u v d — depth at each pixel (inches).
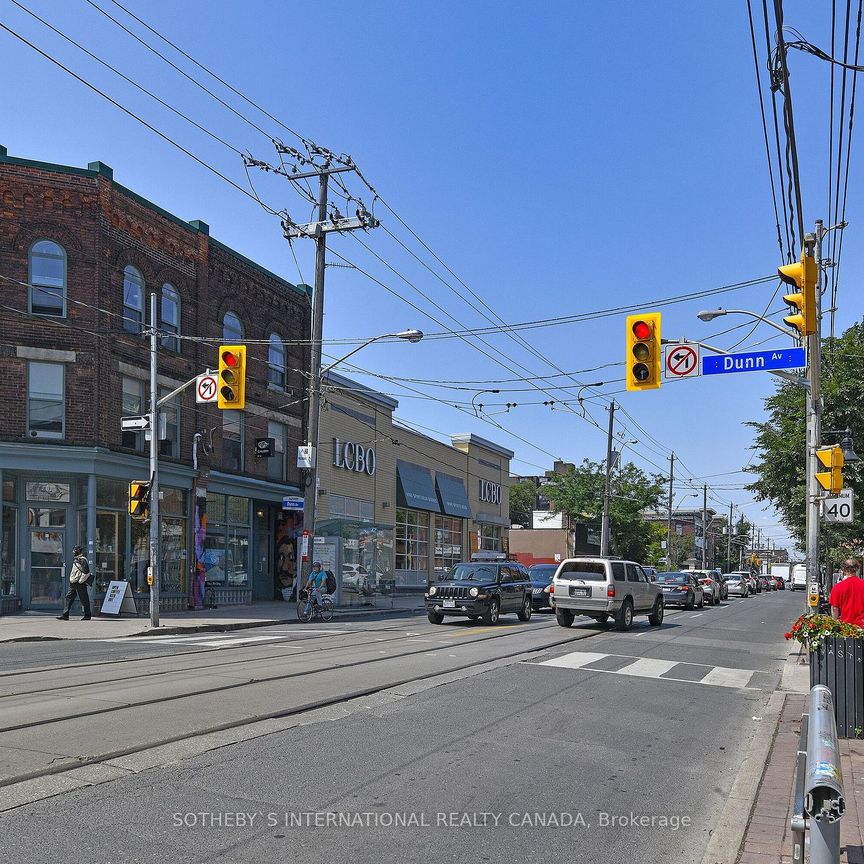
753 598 2237.9
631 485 2246.6
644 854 226.1
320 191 1018.1
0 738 312.7
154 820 230.7
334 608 1144.8
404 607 1289.4
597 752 333.7
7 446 888.3
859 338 1021.8
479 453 2063.2
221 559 1160.8
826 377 985.5
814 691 198.8
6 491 916.0
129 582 987.3
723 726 401.7
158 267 1045.2
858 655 358.0
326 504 1382.9
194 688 428.8
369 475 1539.1
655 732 377.1
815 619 365.7
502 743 338.3
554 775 296.8
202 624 843.4
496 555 1584.6
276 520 1323.8
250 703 392.5
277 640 709.3
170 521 1066.1
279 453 1288.1
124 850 208.5
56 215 932.6
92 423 930.1
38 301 922.1
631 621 888.3
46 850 206.4
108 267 962.7
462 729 358.9
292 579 1306.6
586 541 2472.9
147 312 1024.2
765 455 1098.1
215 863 203.5
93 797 247.8
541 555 2332.7
